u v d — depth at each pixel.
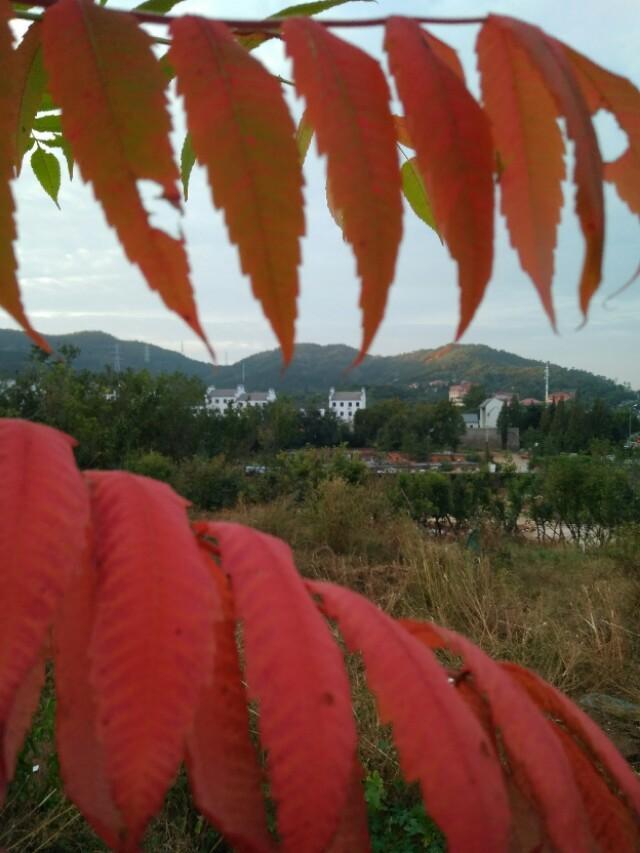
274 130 0.33
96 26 0.34
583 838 0.35
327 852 0.36
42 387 14.20
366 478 12.83
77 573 0.35
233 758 0.38
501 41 0.41
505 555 8.23
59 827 2.24
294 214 0.33
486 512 12.23
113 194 0.33
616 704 3.79
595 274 0.35
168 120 0.33
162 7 0.63
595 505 10.99
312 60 0.35
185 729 0.29
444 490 12.08
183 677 0.30
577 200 0.35
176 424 18.89
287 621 0.32
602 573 6.94
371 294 0.35
